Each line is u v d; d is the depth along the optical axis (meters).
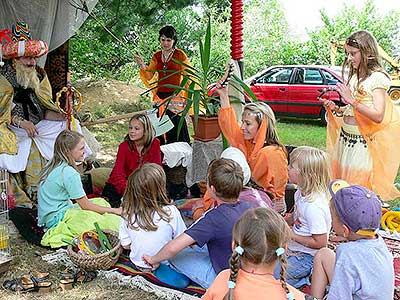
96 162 5.81
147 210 3.10
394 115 3.91
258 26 14.65
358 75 3.88
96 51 10.88
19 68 4.59
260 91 10.42
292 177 3.08
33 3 5.66
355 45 3.81
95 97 9.90
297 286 3.05
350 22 14.59
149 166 3.16
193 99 4.34
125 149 4.41
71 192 3.73
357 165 3.96
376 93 3.76
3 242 3.45
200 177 4.51
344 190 2.34
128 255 3.46
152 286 3.08
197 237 2.82
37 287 3.06
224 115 3.91
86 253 3.26
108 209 3.84
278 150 3.70
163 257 2.93
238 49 4.60
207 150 4.45
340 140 4.07
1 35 4.59
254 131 3.72
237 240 2.05
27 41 4.53
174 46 5.74
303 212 3.02
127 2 8.05
